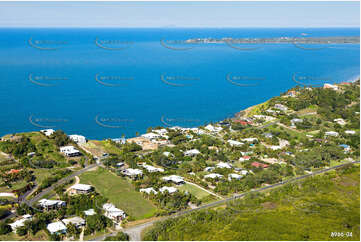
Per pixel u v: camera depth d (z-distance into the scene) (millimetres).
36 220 131625
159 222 135125
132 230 133625
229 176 183000
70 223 130875
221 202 159125
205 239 125688
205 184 173125
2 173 168250
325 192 165250
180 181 175625
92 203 149125
